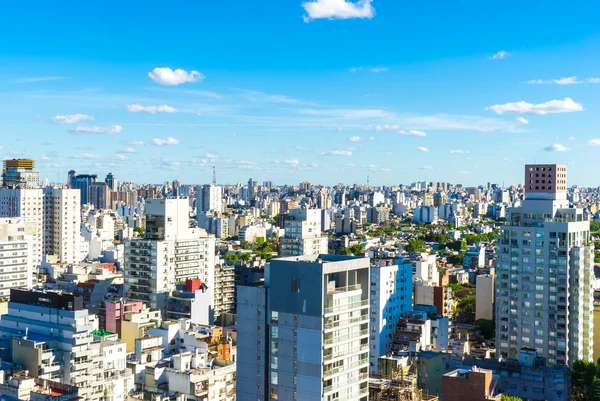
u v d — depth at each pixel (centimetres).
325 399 18500
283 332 18950
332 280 19012
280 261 18962
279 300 18988
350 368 19325
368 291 19825
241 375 19688
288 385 18900
